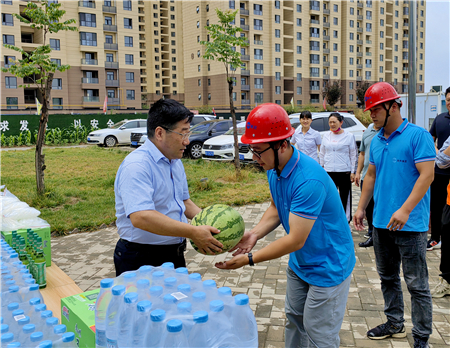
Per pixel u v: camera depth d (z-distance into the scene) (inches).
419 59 3238.2
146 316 60.9
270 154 87.6
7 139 898.1
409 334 137.9
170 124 97.7
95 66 1958.7
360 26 2874.0
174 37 3639.3
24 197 352.8
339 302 95.4
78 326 78.5
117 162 602.5
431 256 213.9
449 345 129.9
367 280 185.5
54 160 624.4
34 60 346.9
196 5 2378.2
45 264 116.2
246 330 63.7
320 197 86.9
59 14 372.2
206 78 2434.8
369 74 2967.5
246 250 102.7
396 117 124.2
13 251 102.7
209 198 360.5
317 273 93.5
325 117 485.7
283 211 95.9
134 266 104.7
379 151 129.8
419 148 119.2
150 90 3513.8
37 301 75.9
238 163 444.8
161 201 102.8
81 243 254.5
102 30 1963.6
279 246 87.7
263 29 2372.0
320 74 2672.2
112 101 2055.9
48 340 61.9
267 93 2431.1
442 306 157.5
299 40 2556.6
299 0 2519.7
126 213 93.6
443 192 214.8
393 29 3070.9
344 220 96.2
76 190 394.6
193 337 57.6
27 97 1887.3
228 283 187.3
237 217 94.3
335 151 262.1
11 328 67.5
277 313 156.7
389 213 126.6
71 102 1924.2
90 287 186.1
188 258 223.6
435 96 558.6
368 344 132.0
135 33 2102.6
